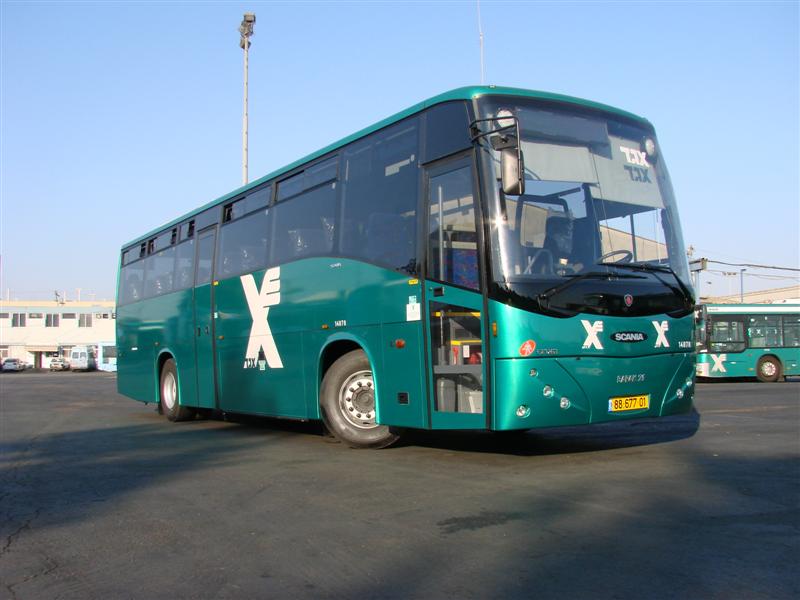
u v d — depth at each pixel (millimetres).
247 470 7996
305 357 9789
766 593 3875
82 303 90625
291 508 6059
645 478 6844
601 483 6633
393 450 9047
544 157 7508
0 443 11000
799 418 12344
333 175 9539
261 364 10891
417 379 7832
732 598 3818
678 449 8695
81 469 8383
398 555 4676
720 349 26031
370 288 8570
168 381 14422
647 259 7953
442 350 7555
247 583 4270
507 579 4172
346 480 7148
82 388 31062
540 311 6953
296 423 13461
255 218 11414
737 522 5238
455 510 5758
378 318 8422
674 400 7855
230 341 11883
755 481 6676
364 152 9008
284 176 10727
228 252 12172
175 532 5449
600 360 7238
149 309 15414
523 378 6840
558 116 7773
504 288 6930
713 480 6730
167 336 14383
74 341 89438
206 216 13117
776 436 9875
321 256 9539
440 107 7875
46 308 89562
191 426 13289
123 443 10812
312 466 8062
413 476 7223
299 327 9922
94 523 5789
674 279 7977
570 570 4285
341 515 5746
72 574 4539
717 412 13523
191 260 13562
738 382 26797
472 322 7215
